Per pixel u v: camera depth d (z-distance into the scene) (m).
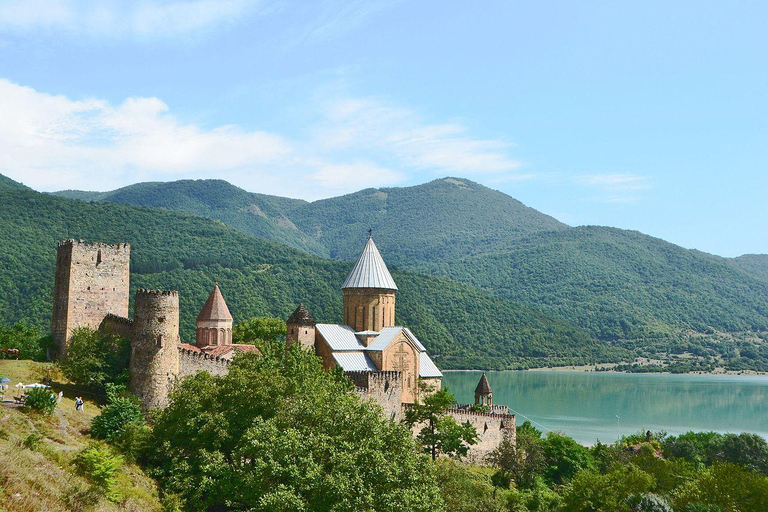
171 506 46.47
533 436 104.50
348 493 41.25
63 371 74.62
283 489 41.31
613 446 117.56
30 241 194.62
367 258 99.75
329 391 60.06
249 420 53.25
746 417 190.12
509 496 72.44
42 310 151.00
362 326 97.62
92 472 43.25
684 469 90.56
